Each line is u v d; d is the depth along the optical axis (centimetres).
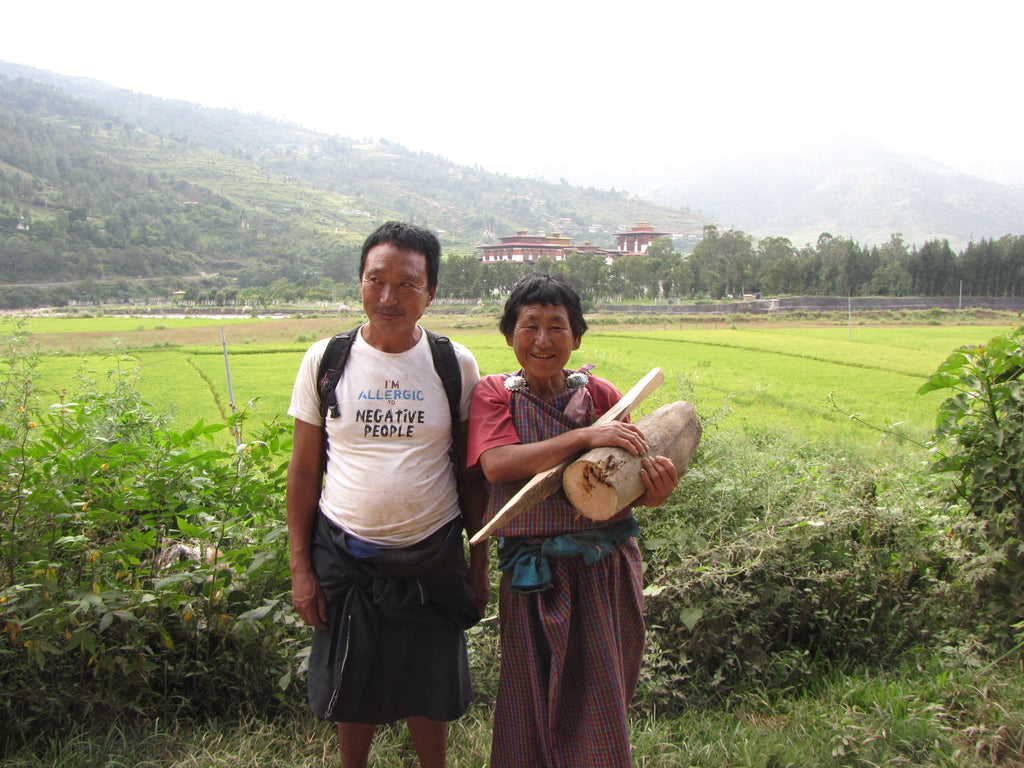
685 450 275
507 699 264
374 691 261
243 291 10900
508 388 268
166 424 464
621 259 9550
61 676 307
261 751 296
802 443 830
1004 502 417
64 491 330
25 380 365
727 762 299
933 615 405
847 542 425
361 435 260
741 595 366
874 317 7112
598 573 259
